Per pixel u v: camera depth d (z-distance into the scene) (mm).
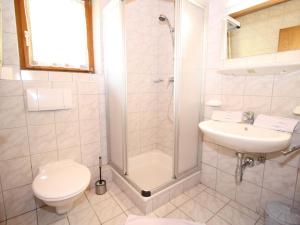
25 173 1521
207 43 1699
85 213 1536
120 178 1850
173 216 1483
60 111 1642
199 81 1727
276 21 1261
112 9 1665
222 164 1743
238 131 1428
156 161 2449
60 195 1171
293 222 1149
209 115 1772
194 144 1829
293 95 1230
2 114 1375
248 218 1463
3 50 1340
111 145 1988
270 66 1178
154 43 2299
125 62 1597
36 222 1438
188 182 1833
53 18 1639
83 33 1832
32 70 1478
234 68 1373
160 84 2369
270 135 1217
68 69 1775
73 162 1669
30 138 1515
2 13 1308
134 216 1485
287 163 1309
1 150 1401
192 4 1514
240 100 1518
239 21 1452
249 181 1549
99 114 1914
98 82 1865
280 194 1369
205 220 1441
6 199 1456
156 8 2242
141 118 2330
